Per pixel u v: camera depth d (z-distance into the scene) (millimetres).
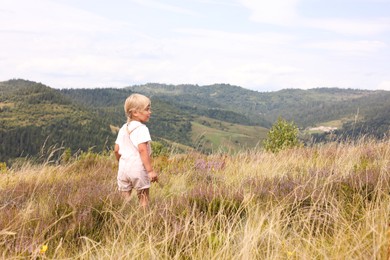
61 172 8680
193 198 4672
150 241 3334
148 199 5270
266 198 4719
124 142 5301
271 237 3422
